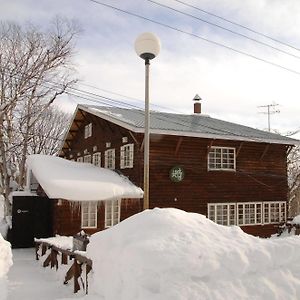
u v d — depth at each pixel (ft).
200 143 68.44
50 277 35.06
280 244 17.89
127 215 60.44
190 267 15.08
